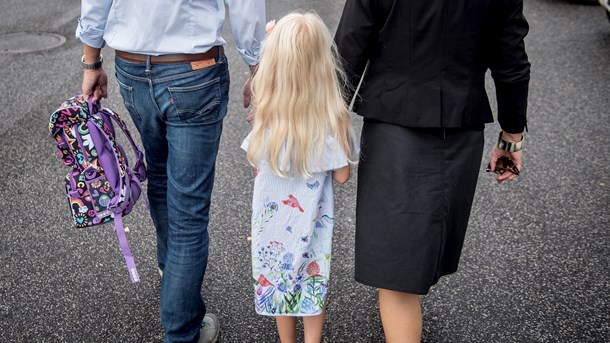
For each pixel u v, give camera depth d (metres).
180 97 2.19
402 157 2.13
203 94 2.21
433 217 2.15
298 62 2.09
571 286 3.01
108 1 2.16
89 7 2.16
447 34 2.02
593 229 3.44
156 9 2.10
